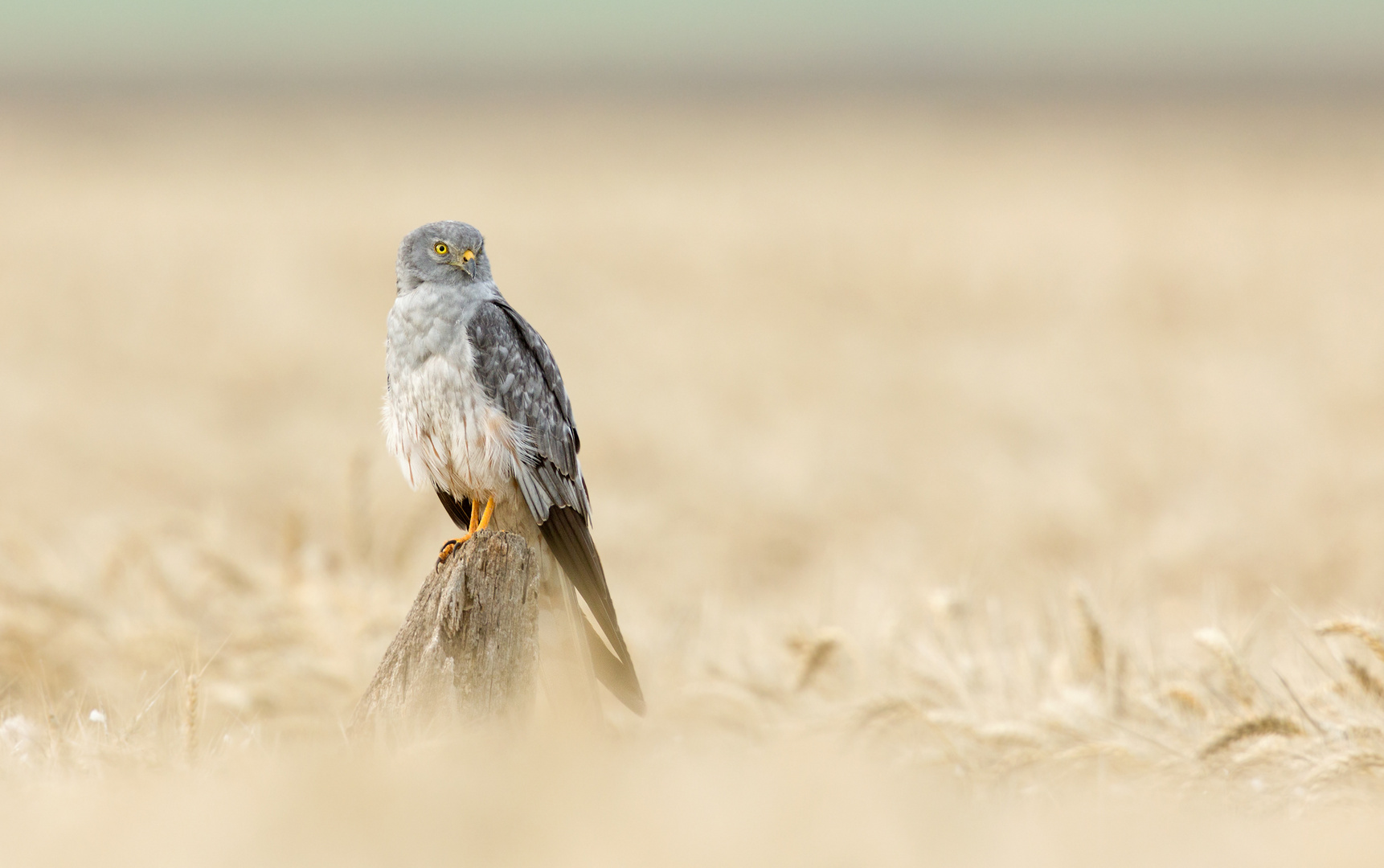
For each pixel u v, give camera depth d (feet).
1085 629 29.37
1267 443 65.00
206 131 389.60
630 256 155.74
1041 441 69.51
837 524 56.70
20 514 51.31
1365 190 216.13
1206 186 226.79
